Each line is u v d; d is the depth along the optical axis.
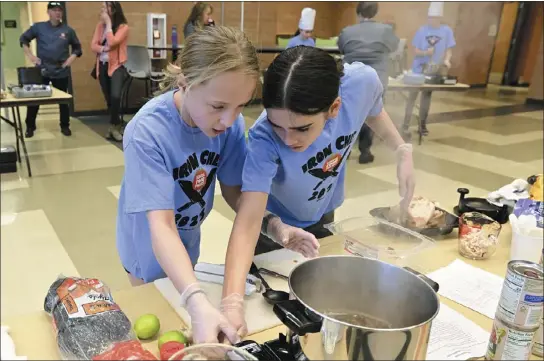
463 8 8.41
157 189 0.95
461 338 0.87
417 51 5.32
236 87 0.84
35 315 0.88
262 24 6.73
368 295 0.77
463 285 1.08
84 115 5.41
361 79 1.24
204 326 0.78
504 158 4.55
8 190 3.04
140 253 1.18
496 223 1.26
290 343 0.79
